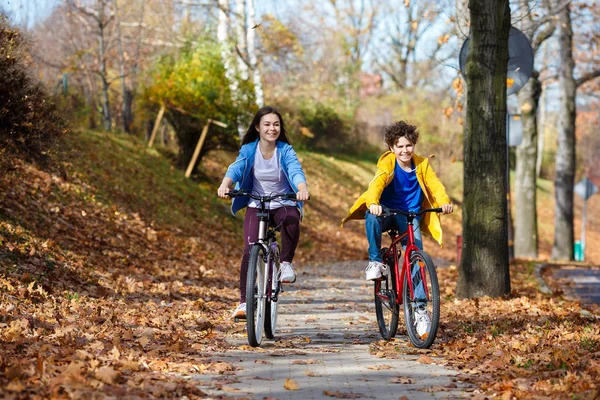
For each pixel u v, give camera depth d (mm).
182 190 23172
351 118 50094
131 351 6273
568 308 10953
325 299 12445
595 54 32750
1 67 12227
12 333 6449
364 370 6293
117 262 12922
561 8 21422
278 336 8250
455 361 6762
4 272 9289
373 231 7914
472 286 12141
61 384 4945
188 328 8391
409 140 7617
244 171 7762
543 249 45312
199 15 35344
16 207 12445
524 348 7090
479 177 12125
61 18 30734
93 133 22734
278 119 7766
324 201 36438
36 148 13859
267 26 33750
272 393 5340
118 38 28828
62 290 9578
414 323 7547
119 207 16922
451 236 39406
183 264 15148
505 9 11938
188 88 24703
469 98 12203
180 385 5281
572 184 27891
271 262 7766
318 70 53844
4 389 4738
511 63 12992
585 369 5930
